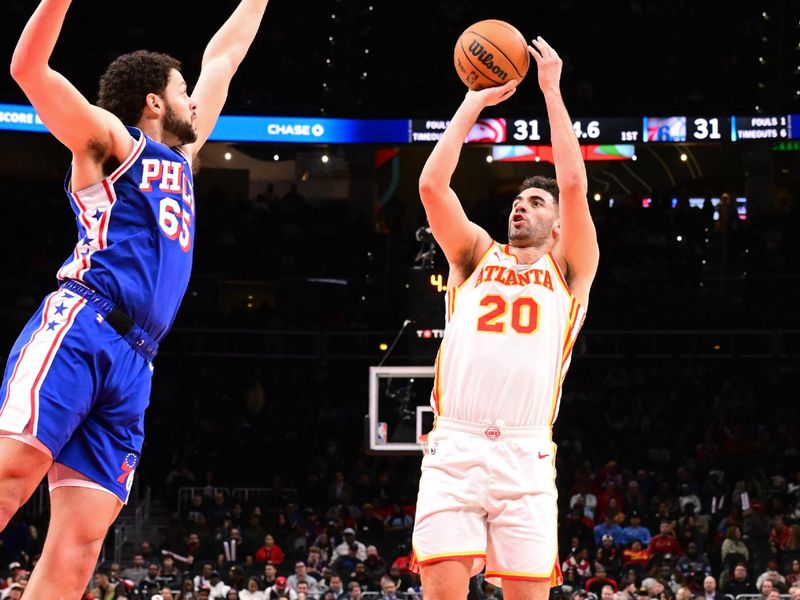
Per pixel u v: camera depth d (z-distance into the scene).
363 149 31.64
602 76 31.11
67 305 4.19
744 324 28.00
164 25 30.44
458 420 5.02
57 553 4.15
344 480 24.92
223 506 22.88
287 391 27.61
